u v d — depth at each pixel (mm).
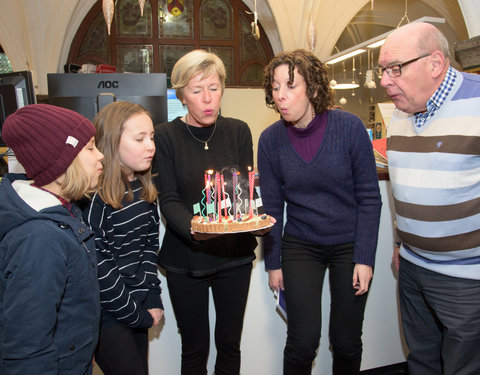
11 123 812
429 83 996
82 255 859
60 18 5004
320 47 5562
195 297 1177
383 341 1667
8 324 746
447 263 1079
